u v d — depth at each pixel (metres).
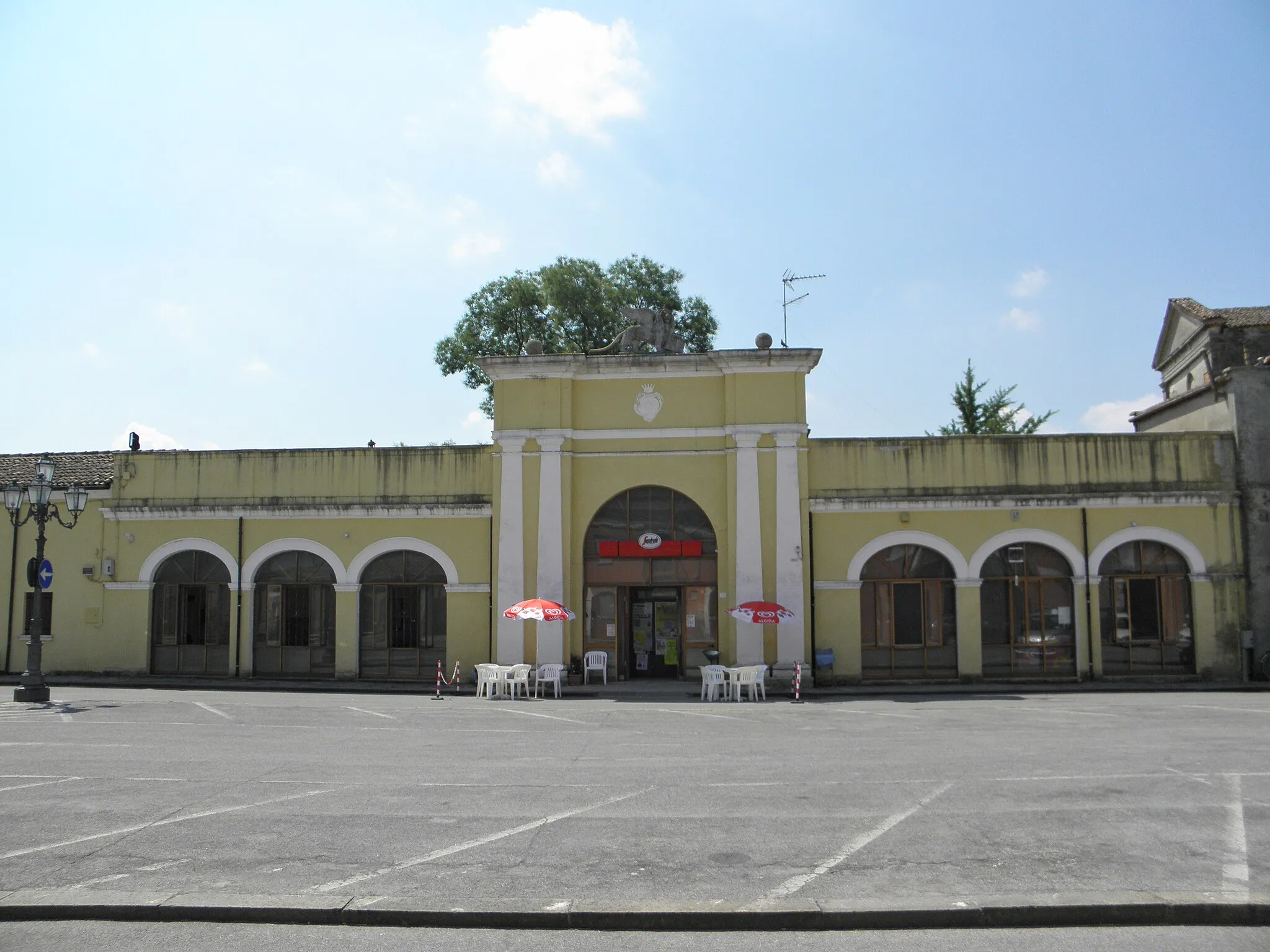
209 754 14.43
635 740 15.96
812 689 25.58
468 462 27.75
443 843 9.31
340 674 27.52
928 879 8.12
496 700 23.33
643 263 46.22
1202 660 26.11
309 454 28.38
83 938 7.11
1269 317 33.34
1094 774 12.46
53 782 12.25
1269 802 10.73
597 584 27.08
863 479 26.77
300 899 7.66
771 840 9.33
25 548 29.66
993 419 45.19
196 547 28.53
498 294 44.00
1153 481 26.58
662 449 27.06
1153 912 7.34
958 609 26.38
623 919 7.31
